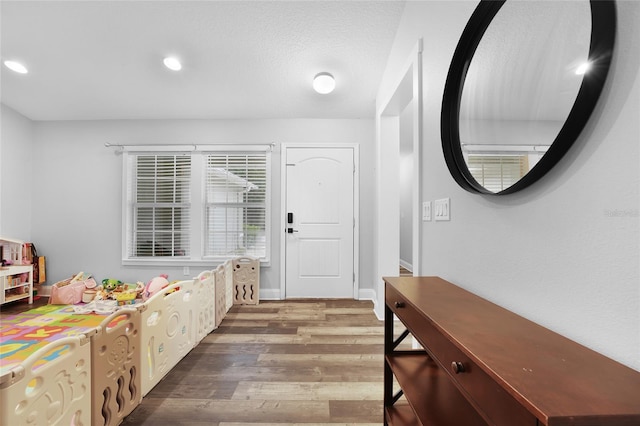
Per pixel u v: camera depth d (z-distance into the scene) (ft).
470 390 1.84
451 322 2.31
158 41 7.30
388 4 6.19
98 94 9.46
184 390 5.03
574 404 1.24
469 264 3.43
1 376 2.59
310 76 8.60
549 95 2.15
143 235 10.96
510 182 2.58
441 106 3.99
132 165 11.02
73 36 7.11
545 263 2.28
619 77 1.70
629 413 1.20
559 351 1.80
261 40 7.25
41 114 10.52
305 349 6.56
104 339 3.88
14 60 7.89
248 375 5.49
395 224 8.98
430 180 4.64
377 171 9.34
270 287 10.79
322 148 10.89
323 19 6.63
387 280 3.92
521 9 2.49
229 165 10.94
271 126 10.89
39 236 10.88
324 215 10.84
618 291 1.72
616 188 1.73
